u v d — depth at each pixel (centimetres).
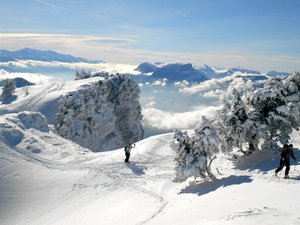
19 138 4741
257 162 2794
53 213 3002
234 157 3102
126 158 3812
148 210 2384
